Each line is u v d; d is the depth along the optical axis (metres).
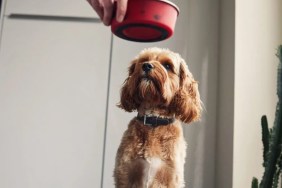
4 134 1.11
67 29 1.17
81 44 1.16
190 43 1.15
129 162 0.78
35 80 1.14
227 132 1.02
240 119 0.98
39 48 1.16
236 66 1.01
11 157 1.10
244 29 1.03
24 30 1.17
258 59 1.01
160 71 0.76
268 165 0.73
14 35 1.17
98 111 1.12
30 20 1.18
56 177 1.09
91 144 1.10
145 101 0.79
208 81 1.13
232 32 1.04
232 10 1.06
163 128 0.78
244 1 1.04
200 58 1.14
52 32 1.17
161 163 0.76
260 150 0.97
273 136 0.73
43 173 1.09
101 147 1.10
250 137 0.98
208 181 1.07
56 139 1.11
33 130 1.12
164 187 0.75
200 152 1.08
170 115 0.79
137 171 0.76
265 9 1.04
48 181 1.09
